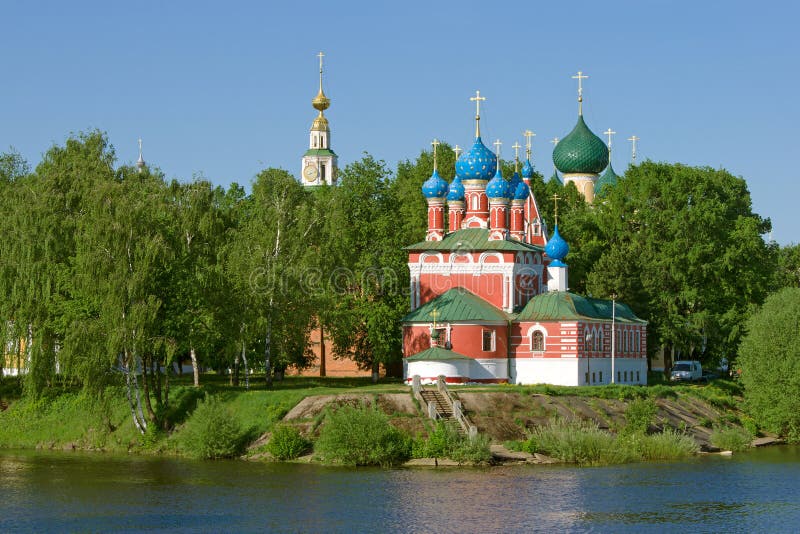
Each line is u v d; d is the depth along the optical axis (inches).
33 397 3826.3
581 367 4119.1
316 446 3432.6
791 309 4247.0
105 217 3545.8
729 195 5275.6
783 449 3934.5
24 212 3698.3
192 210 3811.5
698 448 3737.7
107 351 3513.8
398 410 3518.7
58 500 2876.5
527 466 3353.8
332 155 6865.2
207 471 3265.3
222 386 4069.9
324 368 5290.4
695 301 5068.9
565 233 5502.0
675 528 2591.0
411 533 2518.5
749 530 2576.3
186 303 3745.1
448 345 4114.2
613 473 3265.3
